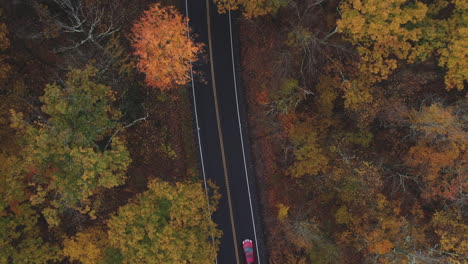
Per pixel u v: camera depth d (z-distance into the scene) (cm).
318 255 3030
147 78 2714
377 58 2572
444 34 2381
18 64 2875
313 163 3003
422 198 3030
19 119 2231
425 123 2664
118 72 2944
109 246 2570
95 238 2602
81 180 2242
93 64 2809
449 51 2408
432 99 2775
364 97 2775
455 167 2794
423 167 2856
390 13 2370
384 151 3059
